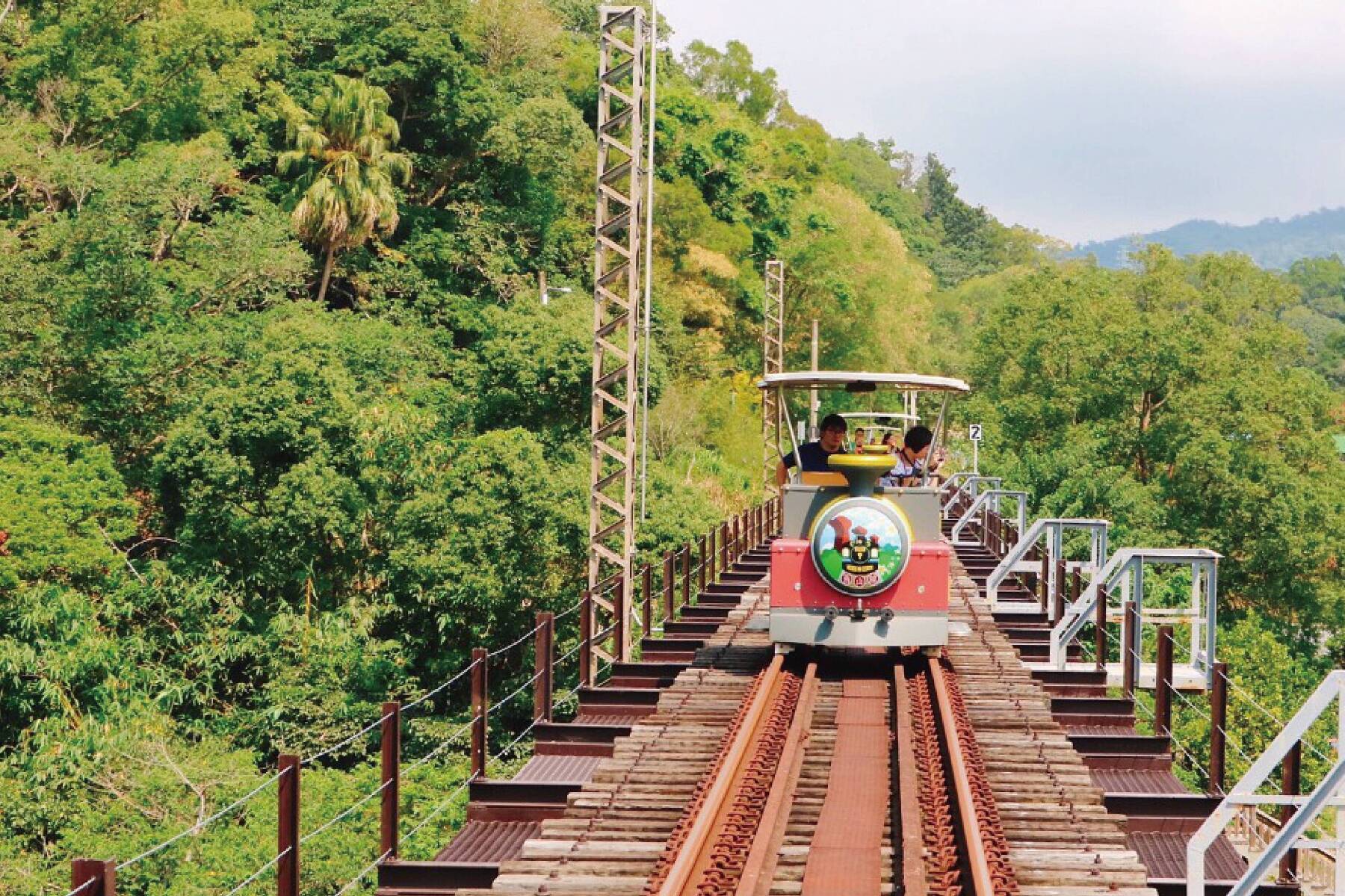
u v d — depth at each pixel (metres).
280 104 49.88
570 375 36.47
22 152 38.03
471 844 10.84
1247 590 53.59
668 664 16.39
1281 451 55.19
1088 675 16.61
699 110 77.06
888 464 14.04
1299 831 8.51
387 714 10.00
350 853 20.39
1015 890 8.38
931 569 13.94
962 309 126.94
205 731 27.83
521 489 29.84
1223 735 11.39
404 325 47.47
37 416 33.47
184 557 30.45
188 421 31.30
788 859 8.91
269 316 38.94
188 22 46.22
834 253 80.56
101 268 35.47
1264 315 66.44
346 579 31.38
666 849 9.02
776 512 39.47
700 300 66.38
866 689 13.63
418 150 54.50
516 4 59.00
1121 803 11.15
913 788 9.84
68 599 25.88
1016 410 63.00
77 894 5.93
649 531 32.91
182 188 38.88
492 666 30.70
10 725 25.05
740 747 10.58
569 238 57.75
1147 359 58.47
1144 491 52.38
